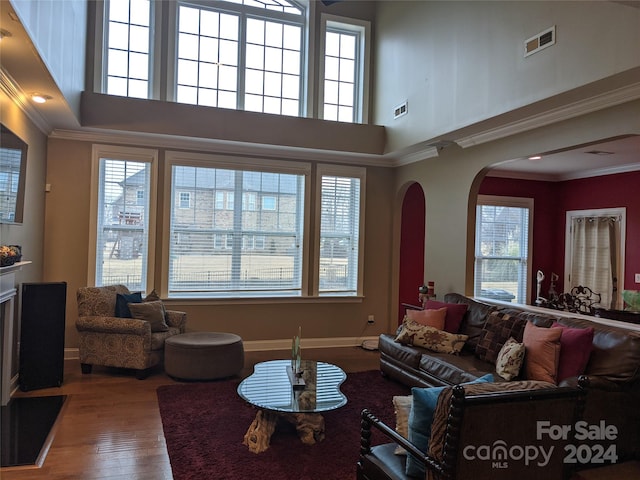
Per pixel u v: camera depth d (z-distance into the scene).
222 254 5.87
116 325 4.52
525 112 3.98
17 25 2.56
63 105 4.13
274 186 6.11
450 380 3.78
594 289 6.83
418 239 6.94
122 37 5.40
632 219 6.36
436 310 4.58
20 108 3.97
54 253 5.18
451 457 1.67
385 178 6.62
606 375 2.84
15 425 3.42
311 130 5.81
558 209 7.46
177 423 3.50
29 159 4.36
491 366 3.76
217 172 5.84
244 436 3.28
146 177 5.52
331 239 6.39
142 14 5.50
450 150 5.38
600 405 2.60
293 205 6.21
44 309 4.22
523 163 6.29
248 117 5.54
